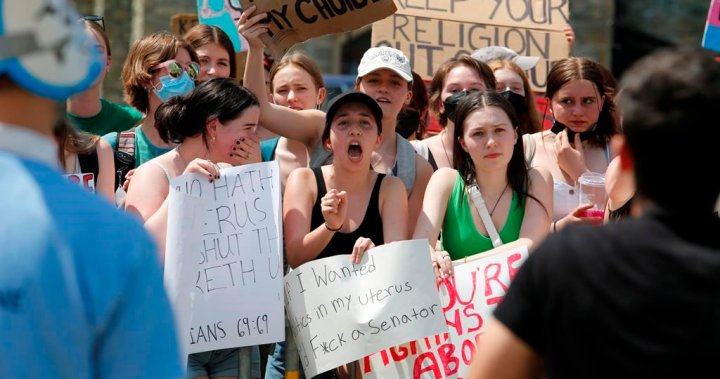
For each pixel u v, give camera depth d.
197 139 6.35
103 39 7.89
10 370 2.65
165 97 7.36
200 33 8.34
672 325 3.11
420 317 5.95
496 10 9.71
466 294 6.18
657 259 3.16
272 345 6.77
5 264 2.67
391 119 7.23
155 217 5.98
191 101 6.32
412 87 8.40
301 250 6.13
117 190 7.14
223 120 6.28
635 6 17.88
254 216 5.98
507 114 6.49
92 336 2.73
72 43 2.84
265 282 5.95
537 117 8.58
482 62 8.06
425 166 7.16
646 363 3.12
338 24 6.88
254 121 6.36
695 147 3.19
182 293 5.83
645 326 3.13
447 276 6.20
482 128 6.43
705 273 3.12
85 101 8.01
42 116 2.86
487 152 6.42
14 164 2.77
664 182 3.23
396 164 7.09
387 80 7.27
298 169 6.41
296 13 6.90
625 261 3.19
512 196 6.57
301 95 8.08
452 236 6.55
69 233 2.73
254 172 6.02
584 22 17.48
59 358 2.70
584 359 3.20
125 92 7.64
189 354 6.17
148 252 2.81
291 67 8.12
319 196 6.35
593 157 7.71
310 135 7.11
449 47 9.57
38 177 2.78
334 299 5.99
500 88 8.45
